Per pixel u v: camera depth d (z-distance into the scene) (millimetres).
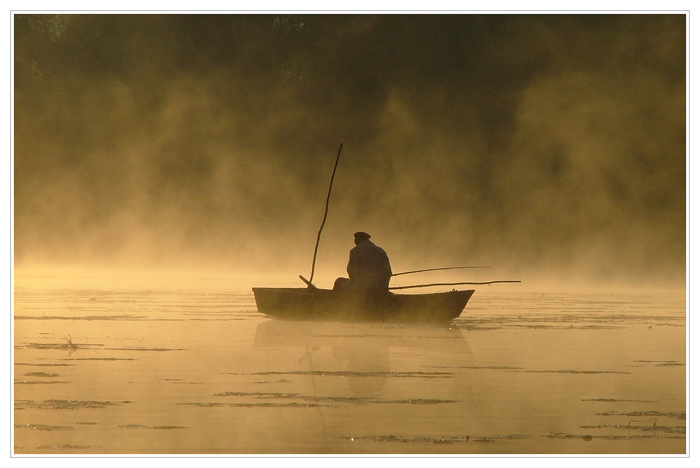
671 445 23594
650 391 30203
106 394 29016
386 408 27266
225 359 36375
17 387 30141
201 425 25062
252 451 22656
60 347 39625
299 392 29609
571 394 29672
